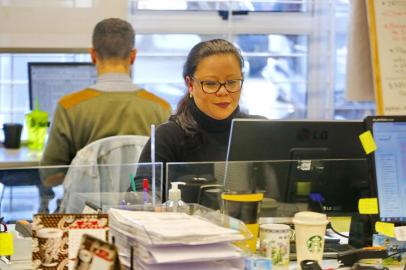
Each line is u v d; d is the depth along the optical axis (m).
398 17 3.34
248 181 1.78
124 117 2.80
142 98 2.86
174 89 3.84
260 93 3.87
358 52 3.44
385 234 1.78
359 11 3.41
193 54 2.21
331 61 3.84
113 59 2.80
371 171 1.81
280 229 1.65
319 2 3.85
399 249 1.77
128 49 2.82
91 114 2.77
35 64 3.70
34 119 3.64
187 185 1.75
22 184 1.69
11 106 3.76
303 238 1.69
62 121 2.77
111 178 1.73
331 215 1.87
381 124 1.84
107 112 2.79
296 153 1.86
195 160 2.19
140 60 3.80
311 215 1.70
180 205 1.67
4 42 3.57
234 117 2.22
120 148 2.38
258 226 1.71
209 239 1.32
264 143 1.84
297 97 3.90
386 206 1.80
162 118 2.88
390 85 3.29
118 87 2.82
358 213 1.88
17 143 3.67
